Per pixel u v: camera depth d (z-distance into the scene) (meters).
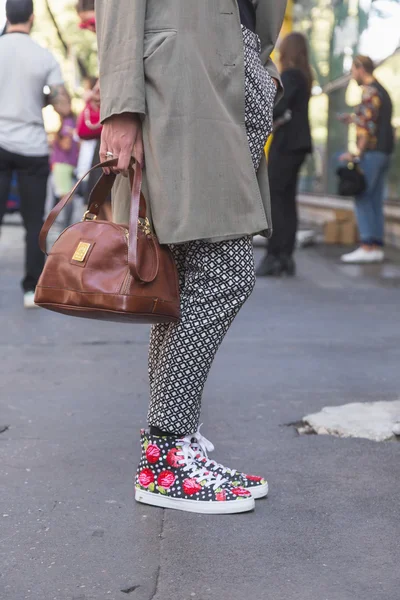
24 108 12.98
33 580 4.74
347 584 4.70
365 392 8.54
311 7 31.88
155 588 4.66
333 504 5.79
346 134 27.11
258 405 8.07
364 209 18.47
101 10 5.37
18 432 7.27
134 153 5.36
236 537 5.28
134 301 5.18
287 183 16.17
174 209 5.29
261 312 12.88
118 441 7.04
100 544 5.19
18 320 12.30
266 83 5.64
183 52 5.28
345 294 14.52
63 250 5.36
